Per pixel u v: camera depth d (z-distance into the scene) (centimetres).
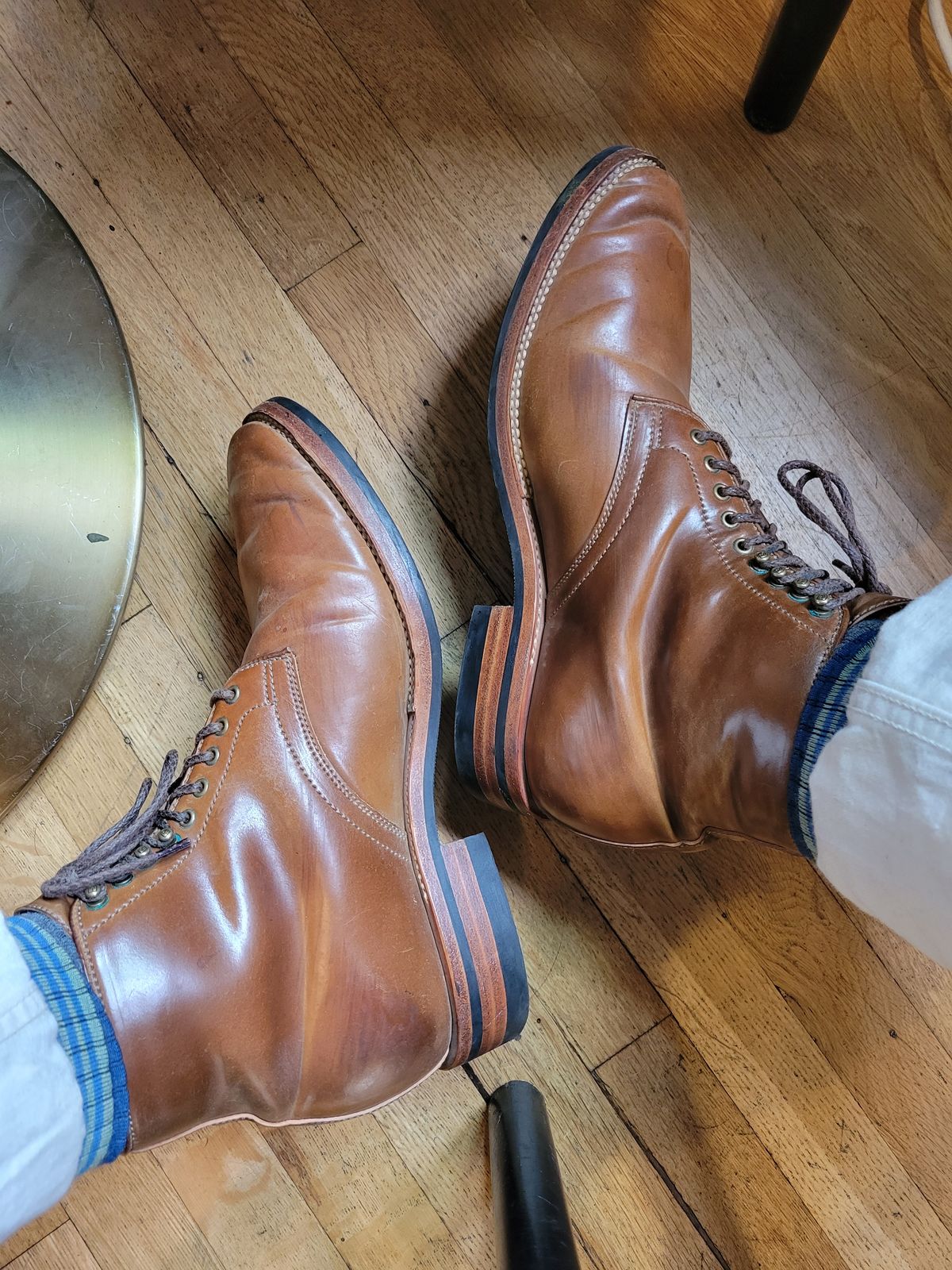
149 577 73
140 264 75
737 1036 76
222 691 63
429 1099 73
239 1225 71
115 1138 46
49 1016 42
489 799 69
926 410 81
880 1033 77
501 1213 61
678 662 58
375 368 76
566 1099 74
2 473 68
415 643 68
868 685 44
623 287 70
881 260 81
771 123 80
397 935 59
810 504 63
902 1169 76
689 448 65
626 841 63
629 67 80
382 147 78
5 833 71
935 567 80
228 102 77
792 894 77
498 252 78
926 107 82
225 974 50
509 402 70
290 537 68
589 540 64
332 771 60
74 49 76
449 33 79
